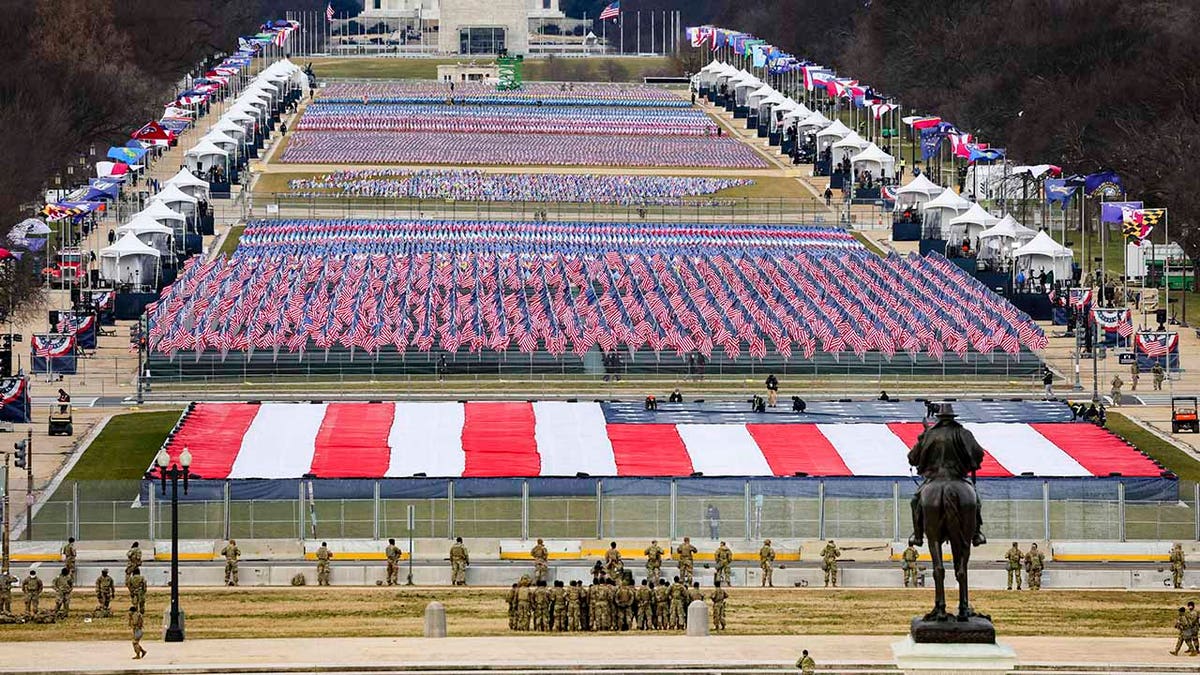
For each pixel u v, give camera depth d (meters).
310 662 193.50
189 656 197.75
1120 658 196.25
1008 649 161.75
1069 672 190.12
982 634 161.75
